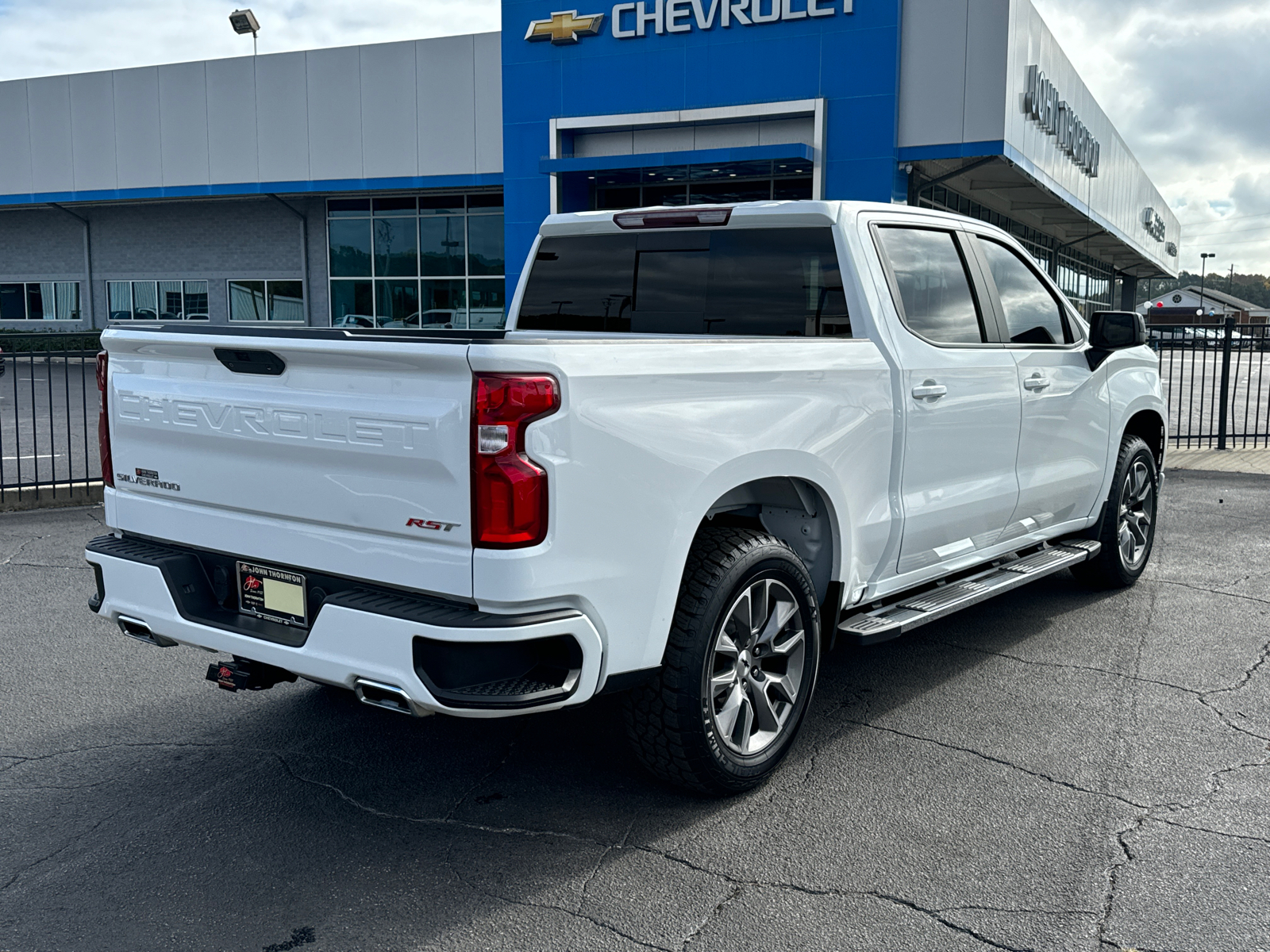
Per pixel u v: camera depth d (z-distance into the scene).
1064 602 6.08
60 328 37.28
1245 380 30.78
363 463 2.98
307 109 29.83
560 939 2.76
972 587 4.68
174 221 35.06
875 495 4.07
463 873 3.10
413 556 2.92
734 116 21.64
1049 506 5.35
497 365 2.75
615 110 22.86
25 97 33.28
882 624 4.07
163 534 3.56
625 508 3.03
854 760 3.89
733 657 3.51
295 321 33.66
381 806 3.54
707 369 3.29
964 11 19.77
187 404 3.38
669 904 2.93
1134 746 4.01
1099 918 2.84
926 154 20.42
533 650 2.96
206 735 4.16
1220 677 4.79
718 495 3.34
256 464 3.24
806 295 4.24
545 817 3.46
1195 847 3.23
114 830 3.37
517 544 2.79
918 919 2.84
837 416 3.80
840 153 20.89
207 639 3.35
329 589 3.12
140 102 31.84
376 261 32.03
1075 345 5.52
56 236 36.78
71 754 3.98
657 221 4.56
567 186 23.94
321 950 2.71
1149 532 6.45
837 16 20.62
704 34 21.86
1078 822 3.39
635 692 3.34
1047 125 23.44
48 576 6.68
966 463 4.59
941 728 4.20
